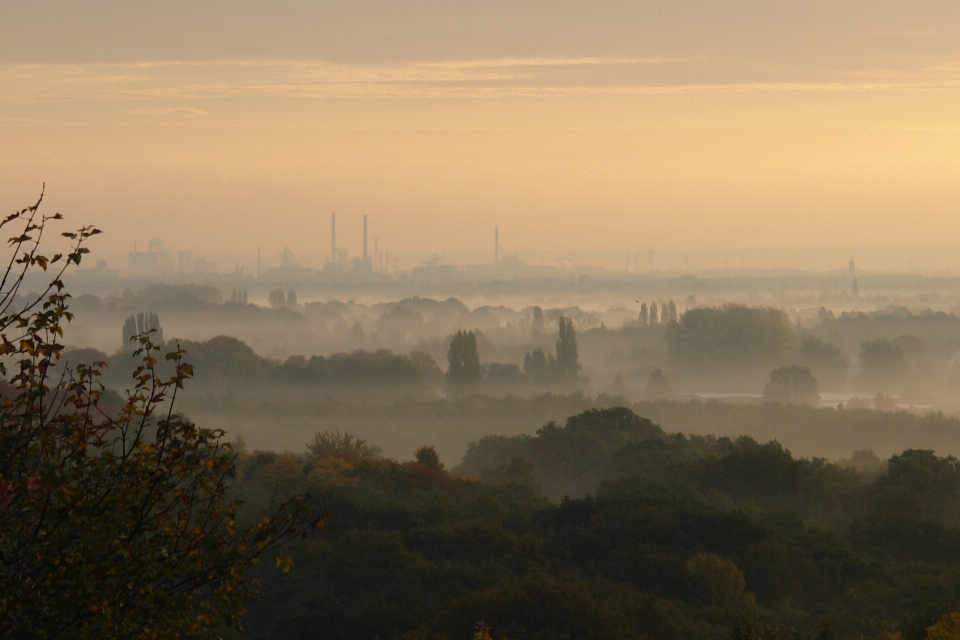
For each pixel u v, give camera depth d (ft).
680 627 181.68
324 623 192.03
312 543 233.35
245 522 227.20
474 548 242.78
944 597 182.60
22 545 55.36
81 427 58.49
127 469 58.95
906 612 184.03
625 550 237.66
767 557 236.43
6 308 58.34
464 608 181.47
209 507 61.11
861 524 296.30
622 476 358.64
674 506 282.56
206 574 58.08
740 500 351.67
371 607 196.75
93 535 56.03
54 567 54.65
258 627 201.98
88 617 55.67
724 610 201.98
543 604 179.32
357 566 222.07
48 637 54.34
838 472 379.35
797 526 286.66
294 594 210.59
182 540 60.39
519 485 366.22
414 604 200.13
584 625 174.60
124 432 59.41
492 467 445.37
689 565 223.71
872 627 189.88
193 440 61.31
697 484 361.51
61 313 59.62
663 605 192.03
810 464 377.50
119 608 55.83
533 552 239.30
